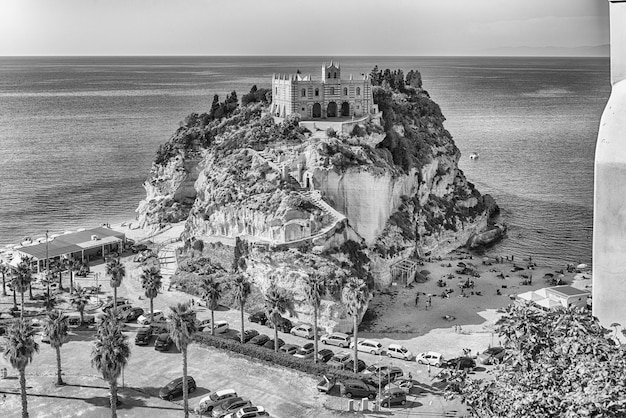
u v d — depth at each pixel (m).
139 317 123.50
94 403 94.19
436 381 100.50
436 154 183.00
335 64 169.38
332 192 145.25
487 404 27.91
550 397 24.17
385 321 125.44
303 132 160.00
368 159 149.62
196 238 147.50
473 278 147.88
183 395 93.94
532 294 129.25
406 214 160.38
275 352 108.25
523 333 27.94
